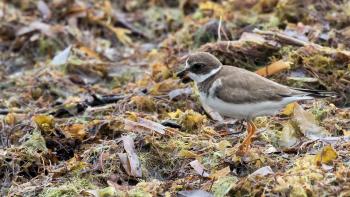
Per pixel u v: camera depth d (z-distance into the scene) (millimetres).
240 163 12930
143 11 24484
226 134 14492
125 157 13336
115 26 23578
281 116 14945
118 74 19797
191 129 15016
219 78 13180
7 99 18703
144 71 19453
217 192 11984
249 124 13203
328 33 18156
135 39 23047
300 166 12102
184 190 12219
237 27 19578
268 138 13945
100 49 21781
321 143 13336
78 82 19453
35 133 14930
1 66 21281
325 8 19500
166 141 14031
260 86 12836
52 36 21953
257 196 11641
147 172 13320
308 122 14164
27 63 21562
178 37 20406
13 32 22484
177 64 18422
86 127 15430
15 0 24547
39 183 13312
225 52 17625
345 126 14383
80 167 13484
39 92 18859
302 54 16844
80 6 23375
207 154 13430
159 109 16578
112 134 15117
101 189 12305
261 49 17531
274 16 19578
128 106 16641
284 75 16531
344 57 16578
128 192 12086
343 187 11344
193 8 23578
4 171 14117
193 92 16562
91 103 17359
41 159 14320
